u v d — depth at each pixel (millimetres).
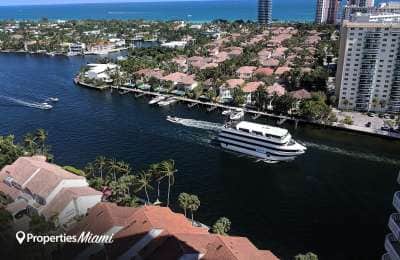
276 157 145375
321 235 104750
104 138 169625
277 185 130125
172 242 85688
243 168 141750
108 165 132125
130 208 102125
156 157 150125
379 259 95688
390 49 181750
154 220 94188
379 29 180000
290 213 114688
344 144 161875
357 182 131250
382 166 142000
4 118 196750
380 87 189875
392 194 123438
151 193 124000
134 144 162875
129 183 116875
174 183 130875
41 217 97688
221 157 150250
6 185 122938
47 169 122250
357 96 194125
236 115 192875
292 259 95875
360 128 173250
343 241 102188
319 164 144500
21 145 160875
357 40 184625
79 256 90000
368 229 106875
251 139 148875
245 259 79562
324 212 115000
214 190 126875
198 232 95250
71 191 112062
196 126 183250
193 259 82812
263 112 198875
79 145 162125
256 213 114625
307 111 183000
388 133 166000
